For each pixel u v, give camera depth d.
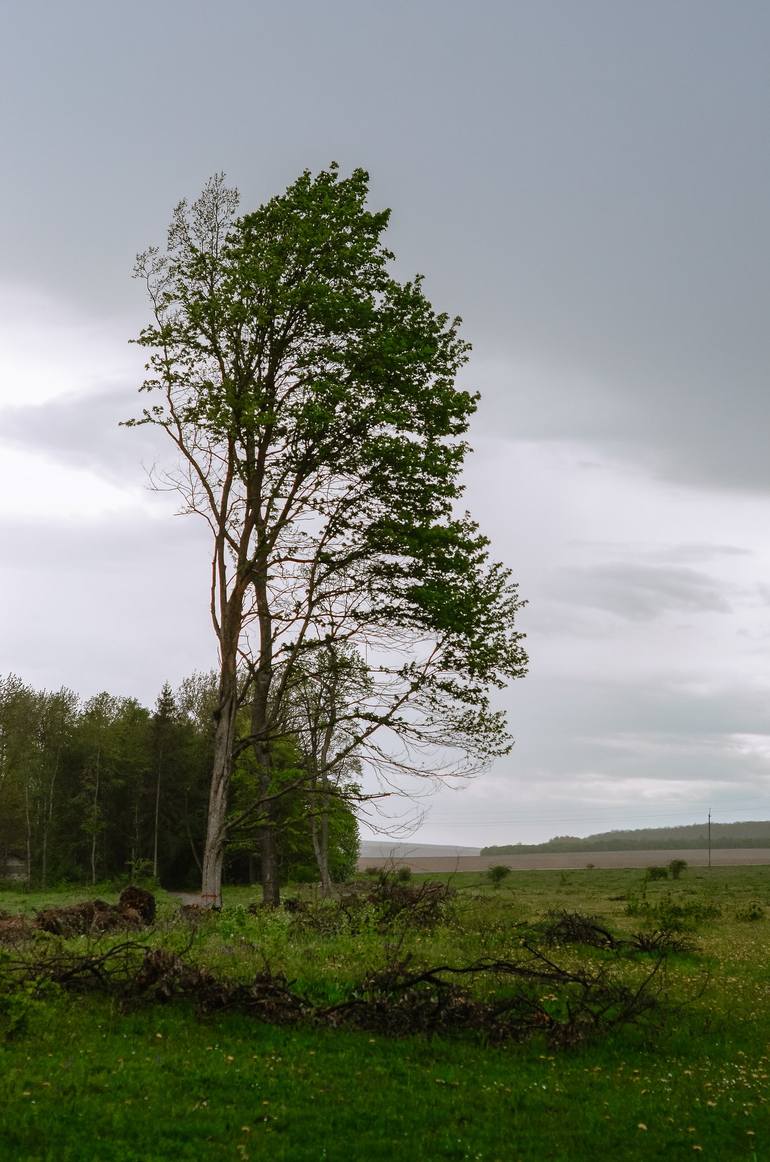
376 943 18.67
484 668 28.25
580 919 25.92
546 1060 12.94
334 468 28.12
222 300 28.17
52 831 90.19
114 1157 8.42
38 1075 10.44
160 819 91.19
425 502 28.66
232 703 28.77
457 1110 10.51
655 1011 15.75
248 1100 10.35
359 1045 12.95
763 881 90.31
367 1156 8.91
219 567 28.86
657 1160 9.14
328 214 29.03
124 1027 12.84
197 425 27.92
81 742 92.12
